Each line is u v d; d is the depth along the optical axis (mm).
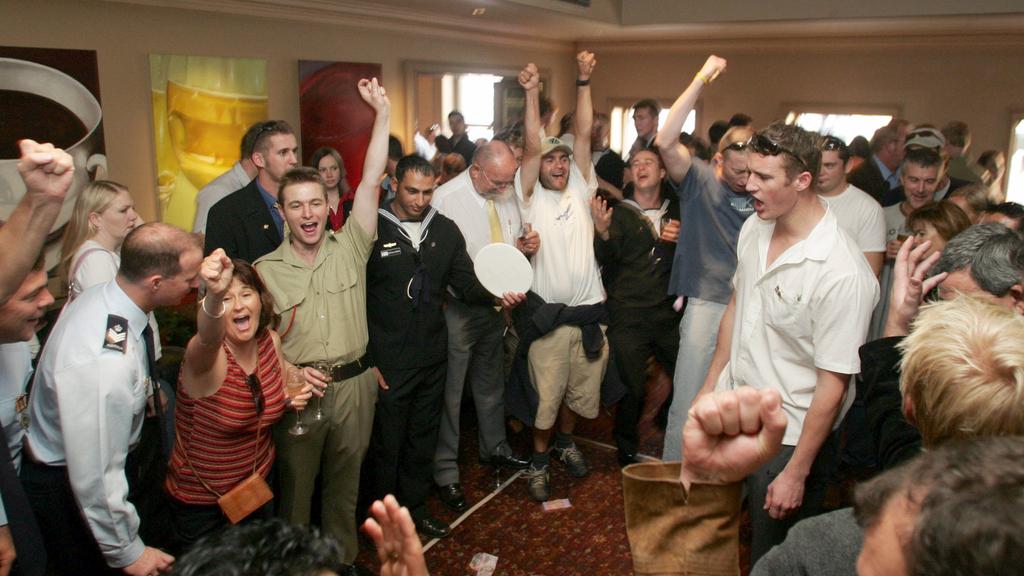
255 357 2195
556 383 3324
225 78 5371
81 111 4484
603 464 3711
